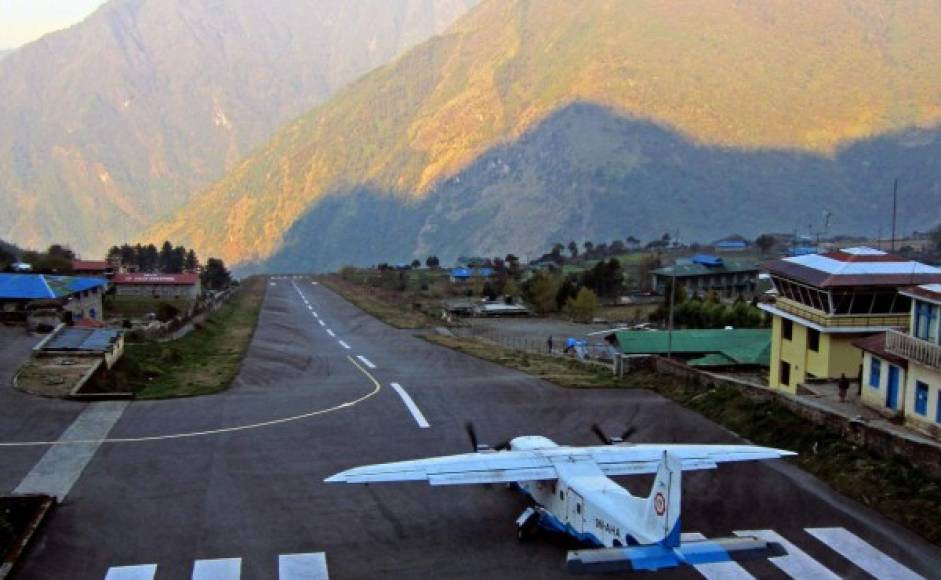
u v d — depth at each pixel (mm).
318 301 136875
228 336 81000
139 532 25469
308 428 37781
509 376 52688
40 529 25500
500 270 195375
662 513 19547
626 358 53188
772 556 19016
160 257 184750
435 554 24188
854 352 46312
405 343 77125
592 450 26016
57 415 38562
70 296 68938
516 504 28047
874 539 25234
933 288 34812
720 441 35906
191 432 36594
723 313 90688
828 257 49344
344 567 23344
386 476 22906
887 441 30094
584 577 22719
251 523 26297
